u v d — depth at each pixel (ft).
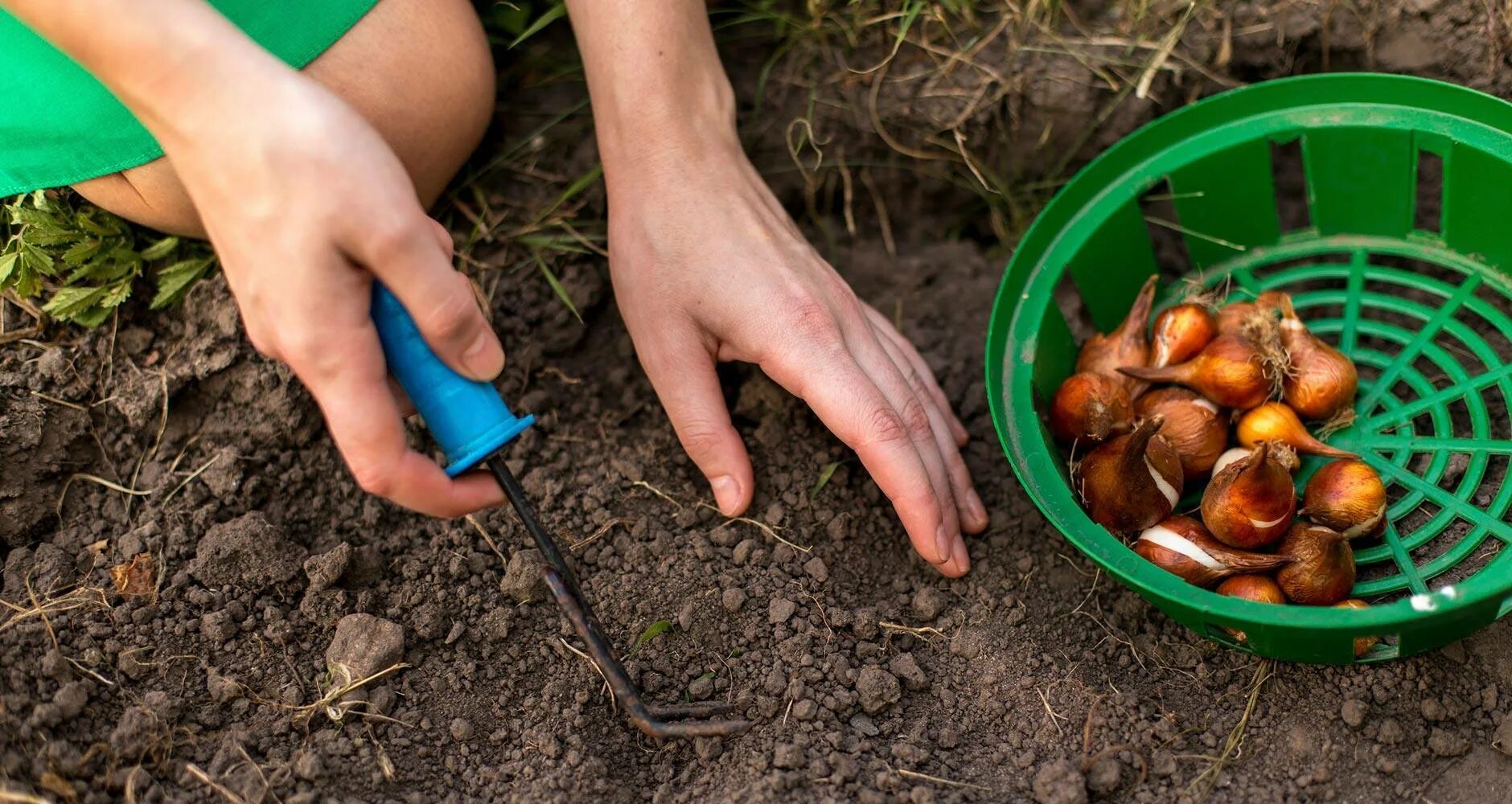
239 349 2.26
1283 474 2.04
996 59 2.51
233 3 2.01
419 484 1.79
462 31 2.19
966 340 2.50
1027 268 2.24
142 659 2.07
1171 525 2.10
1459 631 1.97
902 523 2.24
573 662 2.11
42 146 2.06
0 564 2.17
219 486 2.20
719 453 2.15
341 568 2.13
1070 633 2.15
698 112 2.20
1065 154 2.56
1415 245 2.31
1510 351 2.30
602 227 2.48
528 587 2.15
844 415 2.04
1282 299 2.22
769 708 2.07
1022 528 2.24
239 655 2.09
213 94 1.65
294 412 2.24
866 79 2.54
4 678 2.00
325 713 2.06
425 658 2.12
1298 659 2.01
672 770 2.05
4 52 1.98
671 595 2.17
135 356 2.28
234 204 1.67
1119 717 2.07
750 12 2.56
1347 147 2.24
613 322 2.46
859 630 2.15
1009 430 2.14
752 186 2.23
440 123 2.19
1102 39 2.48
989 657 2.13
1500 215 2.19
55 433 2.22
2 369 2.24
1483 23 2.35
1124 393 2.18
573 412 2.37
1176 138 2.27
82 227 2.25
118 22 1.63
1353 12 2.42
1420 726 2.04
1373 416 2.26
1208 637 2.05
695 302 2.11
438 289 1.71
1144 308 2.25
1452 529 2.15
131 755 1.98
